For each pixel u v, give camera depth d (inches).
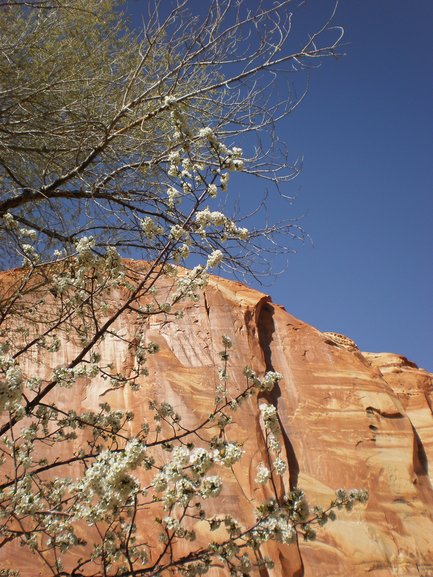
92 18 223.8
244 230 142.3
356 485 315.3
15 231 185.2
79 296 149.1
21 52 212.8
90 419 154.1
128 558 110.0
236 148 134.3
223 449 99.9
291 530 115.6
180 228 138.4
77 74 217.8
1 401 89.2
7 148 201.2
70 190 213.6
